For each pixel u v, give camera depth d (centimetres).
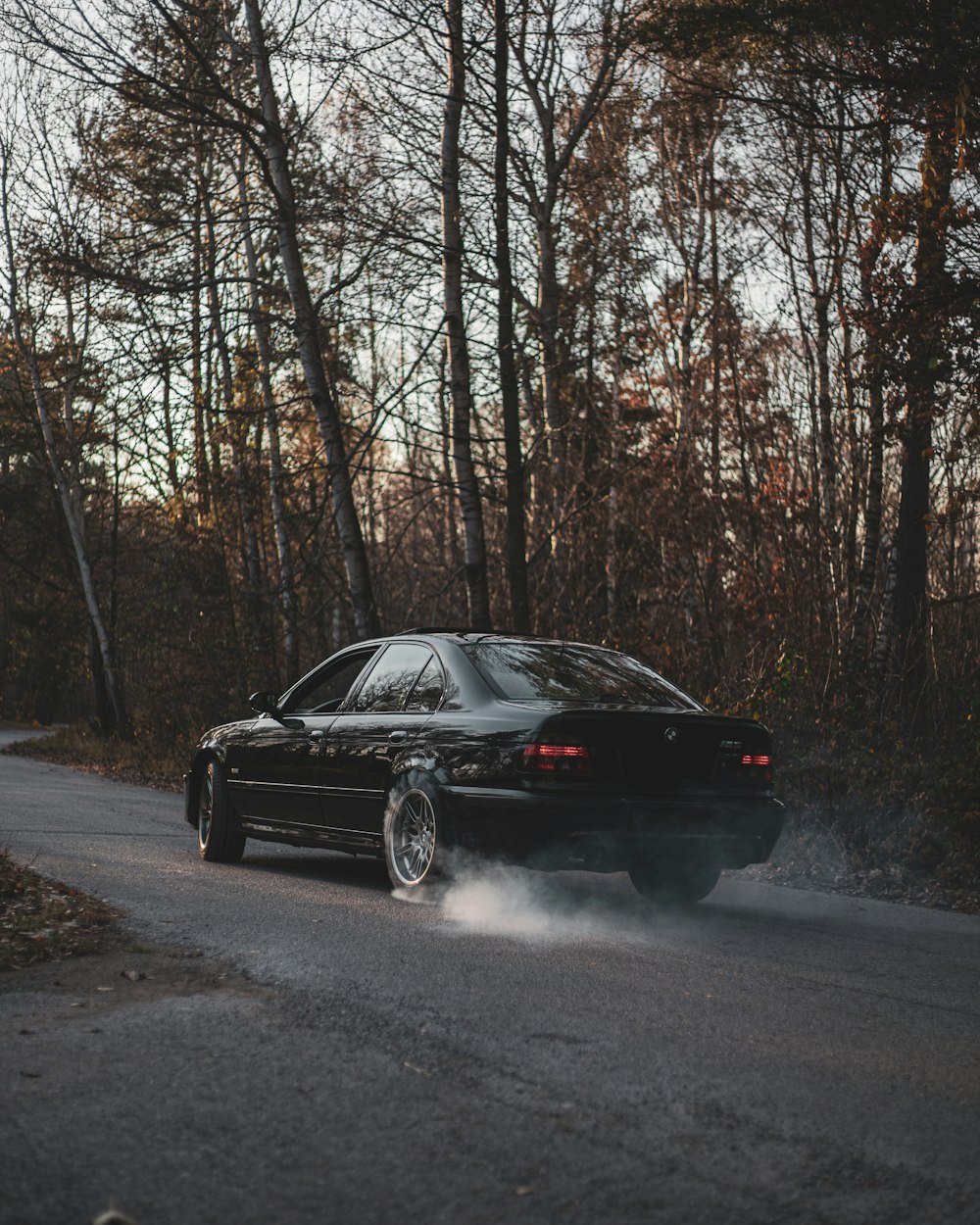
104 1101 407
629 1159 370
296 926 718
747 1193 349
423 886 814
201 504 2636
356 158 1820
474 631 909
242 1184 346
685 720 791
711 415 2166
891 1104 427
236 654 2559
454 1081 436
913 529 1838
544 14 1717
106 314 1831
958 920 841
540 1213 332
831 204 1936
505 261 1767
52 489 3906
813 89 1256
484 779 776
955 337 1158
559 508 2225
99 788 1936
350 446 2089
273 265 2362
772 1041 501
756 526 1788
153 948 646
